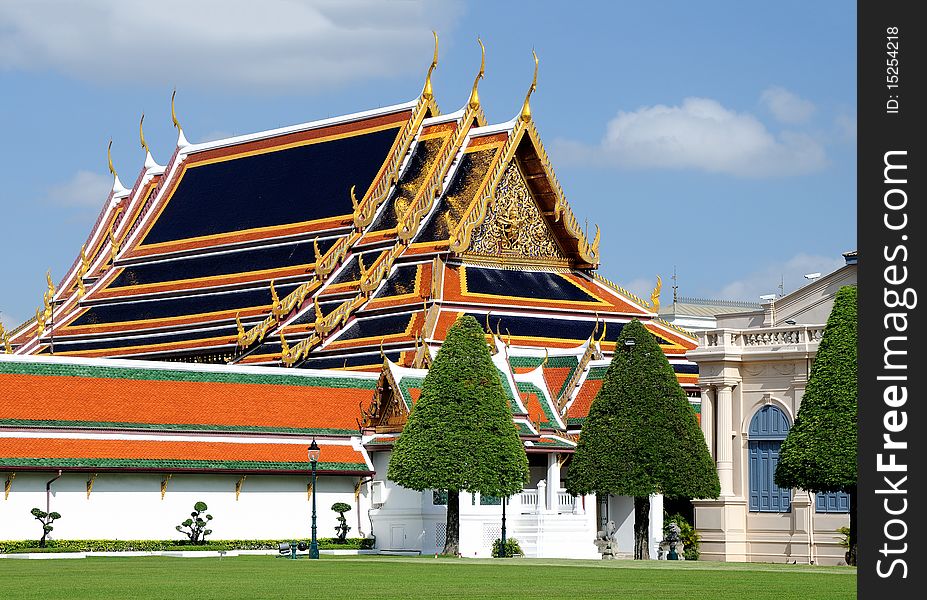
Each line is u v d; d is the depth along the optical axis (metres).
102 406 90.31
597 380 103.56
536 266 135.62
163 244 153.25
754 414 90.38
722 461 90.56
